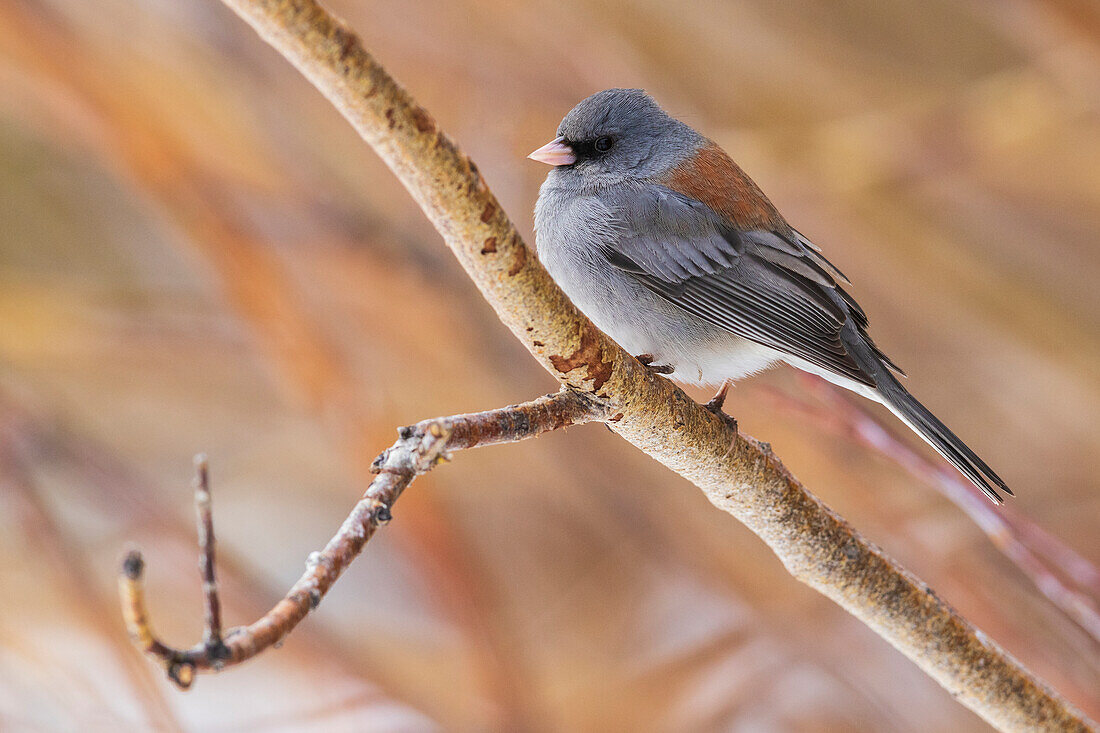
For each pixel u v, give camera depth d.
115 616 9.95
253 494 12.84
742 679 10.86
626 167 7.94
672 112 10.61
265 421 12.47
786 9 11.00
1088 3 9.42
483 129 10.30
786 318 7.54
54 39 9.20
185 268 11.89
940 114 10.44
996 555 10.02
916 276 11.36
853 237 11.09
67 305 11.38
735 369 7.72
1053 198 11.23
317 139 10.27
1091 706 9.08
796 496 5.55
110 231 11.80
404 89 3.88
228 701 10.48
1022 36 10.22
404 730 10.09
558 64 10.46
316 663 10.45
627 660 11.23
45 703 9.26
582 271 7.68
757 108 11.12
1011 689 5.75
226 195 9.68
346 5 10.22
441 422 4.29
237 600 10.55
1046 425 11.72
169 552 10.65
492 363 10.58
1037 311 11.52
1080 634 9.90
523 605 11.68
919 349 11.89
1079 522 11.32
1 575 10.00
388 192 10.43
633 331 7.67
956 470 6.89
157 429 12.40
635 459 11.08
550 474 11.52
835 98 11.09
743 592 10.96
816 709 10.96
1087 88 9.76
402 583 11.65
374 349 10.36
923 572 9.77
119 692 9.90
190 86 9.61
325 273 10.34
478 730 10.12
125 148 9.45
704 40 10.81
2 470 10.24
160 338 11.70
